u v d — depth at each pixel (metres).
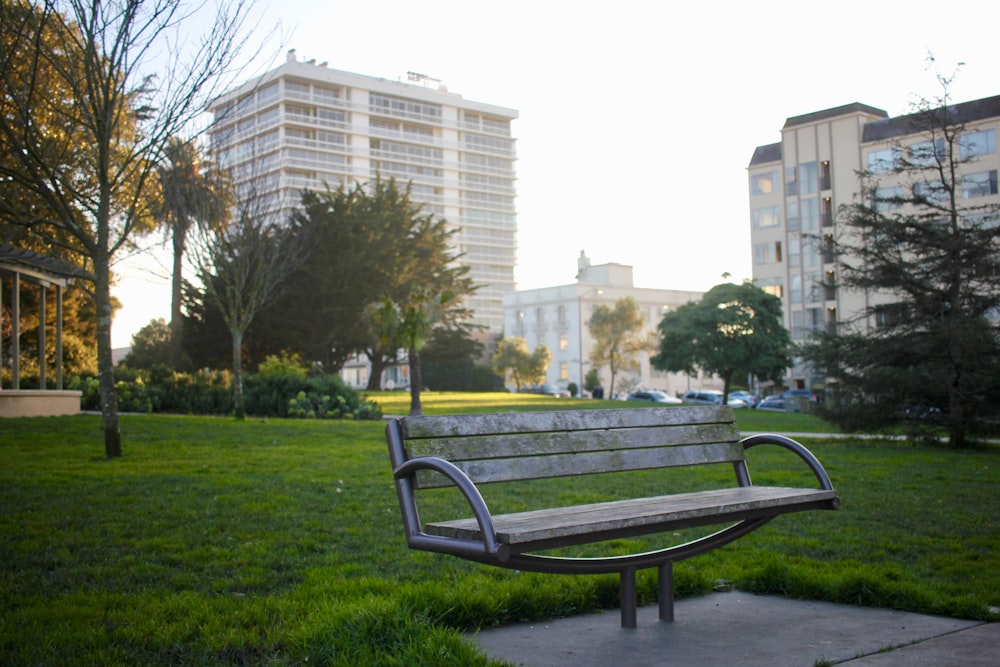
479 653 3.60
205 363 48.59
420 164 143.25
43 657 3.63
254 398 26.88
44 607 4.46
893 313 19.98
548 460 4.45
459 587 4.70
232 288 23.75
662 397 62.12
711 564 5.82
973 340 18.03
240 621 4.23
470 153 150.12
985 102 56.03
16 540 6.39
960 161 19.84
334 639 3.70
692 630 4.29
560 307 100.38
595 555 6.21
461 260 148.00
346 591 4.79
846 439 20.69
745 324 49.31
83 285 30.23
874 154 61.53
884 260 19.66
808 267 65.56
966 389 18.38
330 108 133.62
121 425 18.97
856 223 20.02
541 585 4.92
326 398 26.75
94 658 3.64
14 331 21.72
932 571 5.57
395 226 54.16
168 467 11.71
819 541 6.62
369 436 18.83
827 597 4.89
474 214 150.00
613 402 42.94
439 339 58.50
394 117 140.25
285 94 129.38
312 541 6.48
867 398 19.83
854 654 3.80
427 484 3.99
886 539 6.75
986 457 15.70
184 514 7.69
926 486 10.55
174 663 3.66
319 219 48.66
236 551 6.09
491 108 152.62
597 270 105.75
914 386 18.69
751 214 70.06
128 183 18.75
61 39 12.23
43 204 17.50
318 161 131.00
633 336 84.12
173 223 22.25
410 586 4.70
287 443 16.45
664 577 4.48
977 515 8.07
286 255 27.66
